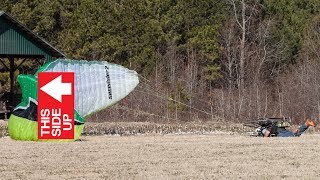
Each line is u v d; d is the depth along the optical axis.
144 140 106.69
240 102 173.62
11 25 136.75
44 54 140.75
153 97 163.00
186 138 111.62
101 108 116.12
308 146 96.88
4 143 99.19
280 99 182.88
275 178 67.81
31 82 103.69
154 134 126.31
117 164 77.19
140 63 199.50
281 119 123.25
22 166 75.44
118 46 199.62
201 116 169.00
